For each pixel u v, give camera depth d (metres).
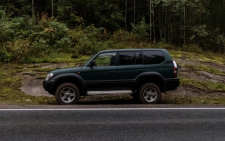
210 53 25.47
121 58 9.16
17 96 10.16
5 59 14.94
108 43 21.59
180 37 29.08
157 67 9.10
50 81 8.79
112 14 27.22
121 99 10.38
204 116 6.84
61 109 7.50
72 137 5.07
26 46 16.05
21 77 12.39
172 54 20.75
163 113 7.11
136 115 6.84
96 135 5.20
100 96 10.73
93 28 22.94
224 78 14.15
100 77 8.97
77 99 8.83
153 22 28.64
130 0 31.30
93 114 6.91
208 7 30.70
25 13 22.83
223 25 31.02
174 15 29.23
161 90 9.27
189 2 27.11
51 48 17.98
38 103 9.43
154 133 5.36
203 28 28.14
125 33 25.62
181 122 6.22
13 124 5.95
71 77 8.83
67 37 19.39
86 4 25.23
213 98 10.54
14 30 18.25
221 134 5.34
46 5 25.80
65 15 24.17
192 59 19.22
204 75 14.27
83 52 18.38
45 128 5.64
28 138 5.00
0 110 7.32
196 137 5.14
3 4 22.36
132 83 9.02
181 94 11.10
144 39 26.08
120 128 5.68
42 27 19.45
